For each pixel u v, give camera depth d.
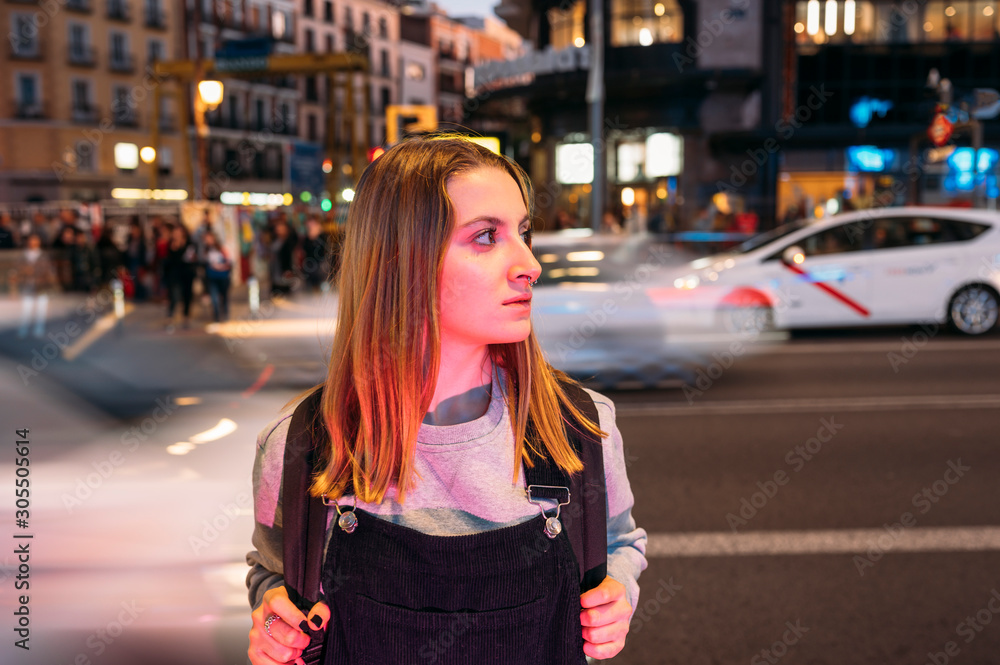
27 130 45.28
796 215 23.42
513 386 1.05
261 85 58.22
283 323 12.76
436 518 0.98
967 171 22.12
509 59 28.25
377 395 0.98
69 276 14.55
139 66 49.31
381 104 70.38
